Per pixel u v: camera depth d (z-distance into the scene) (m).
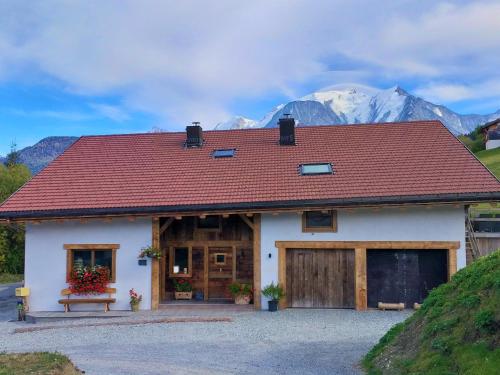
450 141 17.92
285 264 16.17
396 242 15.60
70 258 16.61
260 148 19.36
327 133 20.03
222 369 9.82
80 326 14.45
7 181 32.31
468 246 16.83
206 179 17.39
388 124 20.11
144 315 15.44
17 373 8.65
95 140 21.23
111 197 16.75
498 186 14.93
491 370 6.78
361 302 15.77
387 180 15.98
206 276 17.48
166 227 16.55
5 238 29.81
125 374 9.53
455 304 8.94
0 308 19.12
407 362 8.40
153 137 21.23
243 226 17.39
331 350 11.09
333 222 15.92
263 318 14.71
